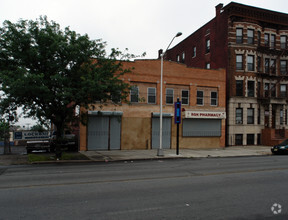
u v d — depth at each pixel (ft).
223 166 42.32
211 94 82.12
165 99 75.31
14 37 42.14
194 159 54.24
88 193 23.07
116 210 18.44
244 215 17.83
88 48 46.60
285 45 96.07
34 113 43.34
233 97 86.69
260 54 92.17
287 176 33.01
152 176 32.04
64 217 16.87
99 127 67.10
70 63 46.16
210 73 81.56
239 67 88.58
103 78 45.16
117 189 24.75
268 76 92.99
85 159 49.06
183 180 29.66
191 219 16.89
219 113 80.69
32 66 43.86
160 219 16.80
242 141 87.86
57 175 32.09
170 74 75.97
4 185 26.08
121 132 69.36
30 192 23.24
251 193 23.93
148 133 72.69
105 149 67.56
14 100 41.65
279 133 89.86
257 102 90.33
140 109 71.77
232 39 87.61
